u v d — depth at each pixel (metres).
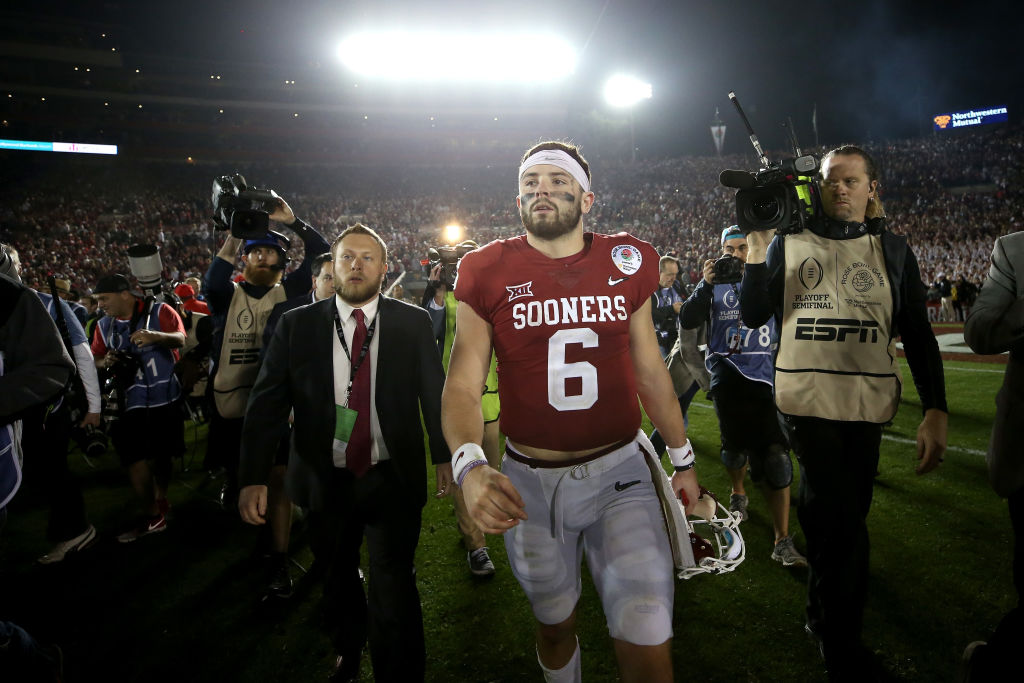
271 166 46.19
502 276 1.80
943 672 2.34
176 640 2.93
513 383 1.85
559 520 1.83
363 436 2.41
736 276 3.58
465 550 3.74
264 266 3.95
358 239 2.47
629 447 1.87
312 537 2.46
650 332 1.92
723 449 3.83
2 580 3.65
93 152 40.06
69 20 42.81
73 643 2.93
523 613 2.99
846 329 2.44
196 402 5.89
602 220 38.53
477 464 1.52
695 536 1.95
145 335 4.32
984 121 48.50
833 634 2.31
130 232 32.03
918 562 3.21
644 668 1.59
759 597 2.98
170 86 45.31
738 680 2.39
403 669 2.18
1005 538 3.44
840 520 2.37
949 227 28.84
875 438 2.45
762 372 3.56
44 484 3.85
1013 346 1.87
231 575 3.61
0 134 38.97
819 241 2.54
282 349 2.53
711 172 43.50
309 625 3.02
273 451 2.46
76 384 3.75
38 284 23.45
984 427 5.79
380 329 2.49
